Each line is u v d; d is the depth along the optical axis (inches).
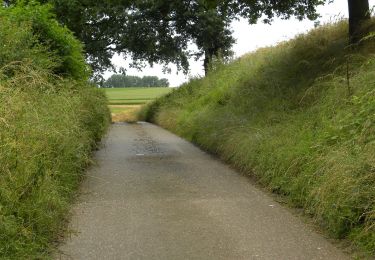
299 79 453.1
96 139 469.4
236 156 386.0
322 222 230.4
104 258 193.3
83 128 350.9
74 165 297.7
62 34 446.0
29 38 374.3
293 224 234.8
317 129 311.3
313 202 242.7
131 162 421.7
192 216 251.1
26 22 388.8
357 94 305.1
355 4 435.5
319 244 207.0
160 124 902.4
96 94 477.1
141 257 194.4
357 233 202.4
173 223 239.5
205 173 366.3
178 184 328.8
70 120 297.7
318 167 255.0
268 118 402.3
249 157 358.3
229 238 216.5
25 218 194.2
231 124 458.6
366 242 195.3
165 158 446.6
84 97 403.9
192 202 279.4
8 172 186.9
